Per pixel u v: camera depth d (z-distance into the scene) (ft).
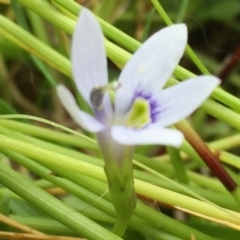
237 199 0.22
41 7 0.23
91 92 0.15
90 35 0.15
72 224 0.19
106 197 0.22
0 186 0.24
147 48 0.16
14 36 0.24
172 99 0.15
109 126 0.16
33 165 0.21
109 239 0.18
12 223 0.21
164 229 0.22
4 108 0.26
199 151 0.22
